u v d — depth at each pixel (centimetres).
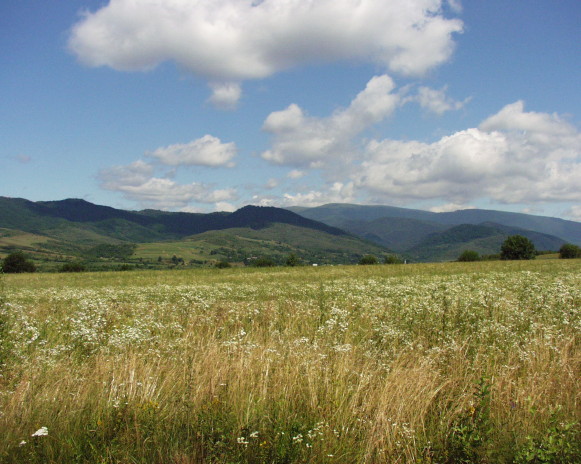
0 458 394
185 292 2072
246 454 403
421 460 396
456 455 400
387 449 411
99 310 1246
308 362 607
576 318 973
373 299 1470
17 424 447
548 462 370
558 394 506
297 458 396
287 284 2545
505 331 827
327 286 2211
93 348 816
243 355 643
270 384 548
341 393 515
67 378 575
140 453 405
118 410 466
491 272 2991
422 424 448
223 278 3409
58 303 1622
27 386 529
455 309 1098
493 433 428
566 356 626
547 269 3100
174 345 785
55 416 469
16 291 2334
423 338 840
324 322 1064
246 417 456
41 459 399
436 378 568
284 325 1047
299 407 498
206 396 512
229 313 1198
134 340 821
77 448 405
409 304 1274
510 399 500
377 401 497
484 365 630
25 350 760
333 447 414
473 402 481
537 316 1002
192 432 438
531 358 635
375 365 648
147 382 540
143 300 1688
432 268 3819
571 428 421
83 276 4125
